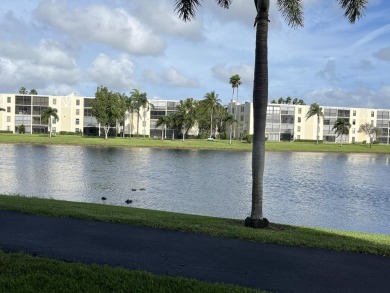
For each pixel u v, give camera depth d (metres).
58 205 12.45
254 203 11.33
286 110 134.12
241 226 10.78
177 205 21.47
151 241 8.16
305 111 135.38
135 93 114.88
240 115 135.75
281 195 27.62
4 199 13.29
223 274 6.34
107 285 5.39
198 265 6.73
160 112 132.12
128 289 5.29
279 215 20.20
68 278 5.58
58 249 7.28
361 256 7.87
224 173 39.47
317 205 24.00
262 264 7.00
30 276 5.58
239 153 75.19
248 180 34.12
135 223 9.73
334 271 6.82
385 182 37.62
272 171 45.19
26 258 6.45
